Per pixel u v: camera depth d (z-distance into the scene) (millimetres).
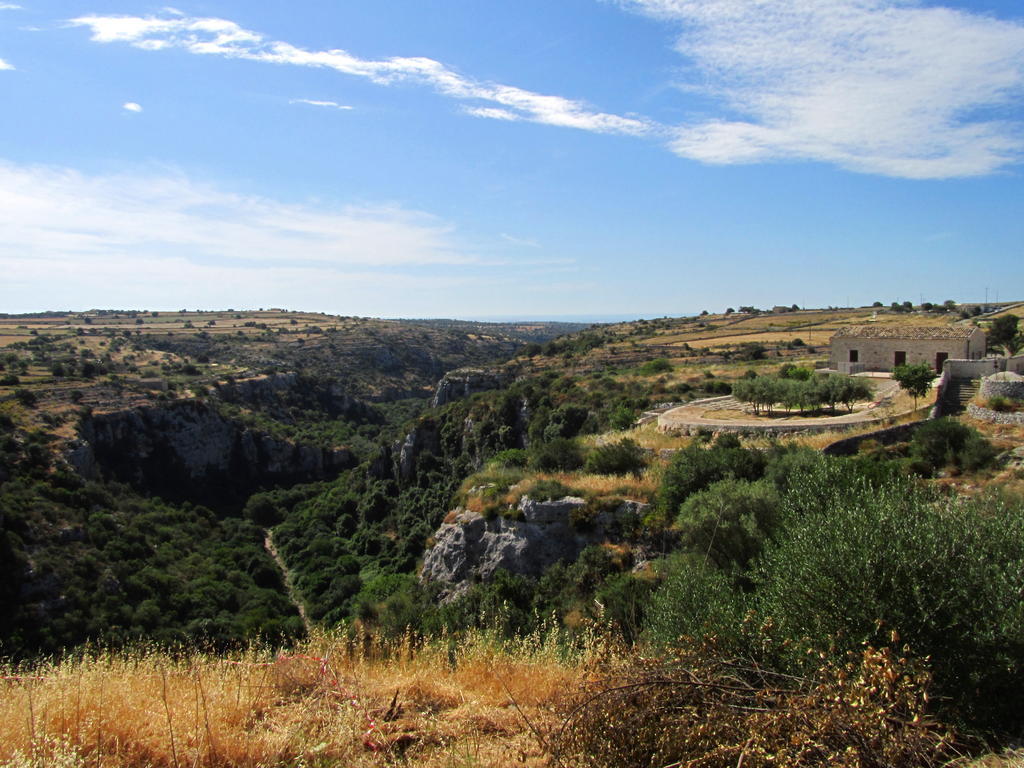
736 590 10242
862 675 4551
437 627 17094
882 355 48531
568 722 4926
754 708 4562
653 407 47969
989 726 5176
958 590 5391
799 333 98875
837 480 9906
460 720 5855
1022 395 30594
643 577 18203
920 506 6391
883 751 4141
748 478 21047
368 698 6148
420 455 61719
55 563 31375
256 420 75250
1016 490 19844
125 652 7102
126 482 53344
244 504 63688
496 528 25406
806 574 6156
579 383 63250
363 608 27266
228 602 35125
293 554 49750
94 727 4832
